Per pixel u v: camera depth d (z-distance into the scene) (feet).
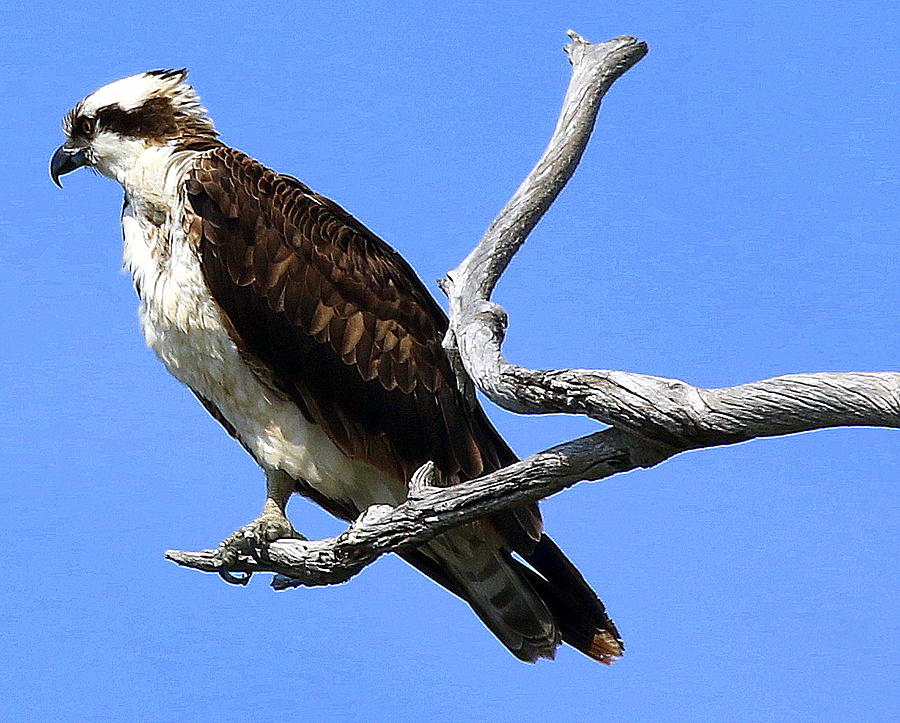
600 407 27.09
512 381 28.45
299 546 34.96
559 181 33.76
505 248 32.71
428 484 31.35
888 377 24.90
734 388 26.05
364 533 32.45
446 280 32.58
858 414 25.07
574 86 35.12
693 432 26.35
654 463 27.78
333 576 34.58
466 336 30.35
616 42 35.58
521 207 33.27
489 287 32.14
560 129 34.47
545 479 28.94
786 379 25.59
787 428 25.79
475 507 30.32
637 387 26.61
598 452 28.09
